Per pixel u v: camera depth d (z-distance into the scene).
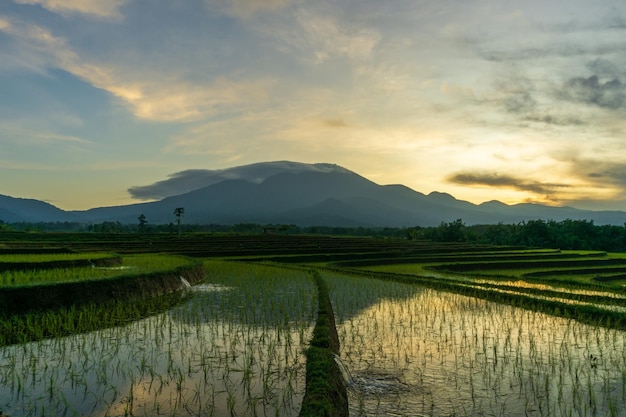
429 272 38.75
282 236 108.31
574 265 53.16
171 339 13.90
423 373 11.84
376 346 14.26
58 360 11.70
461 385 11.06
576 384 11.23
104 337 14.05
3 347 12.70
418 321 17.88
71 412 8.54
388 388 10.80
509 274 42.84
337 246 68.69
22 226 187.75
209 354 12.34
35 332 14.27
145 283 21.72
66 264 24.95
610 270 47.25
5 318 15.02
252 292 23.41
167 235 100.31
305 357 12.11
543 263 51.53
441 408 9.75
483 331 16.34
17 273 20.36
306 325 15.79
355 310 19.95
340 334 15.73
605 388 10.98
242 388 9.88
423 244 83.25
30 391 9.55
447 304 21.61
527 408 9.82
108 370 10.98
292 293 23.14
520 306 21.19
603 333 16.27
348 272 37.31
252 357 11.95
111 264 28.44
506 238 108.88
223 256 52.44
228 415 8.52
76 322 15.92
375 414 9.38
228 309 18.64
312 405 7.98
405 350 13.86
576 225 103.31
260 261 45.03
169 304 19.81
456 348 14.14
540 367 12.44
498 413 9.57
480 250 69.62
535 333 16.14
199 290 24.27
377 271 39.03
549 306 20.59
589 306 19.58
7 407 8.68
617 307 20.86
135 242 64.12
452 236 112.88
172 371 10.94
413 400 10.13
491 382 11.28
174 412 8.58
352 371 11.90
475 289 24.72
